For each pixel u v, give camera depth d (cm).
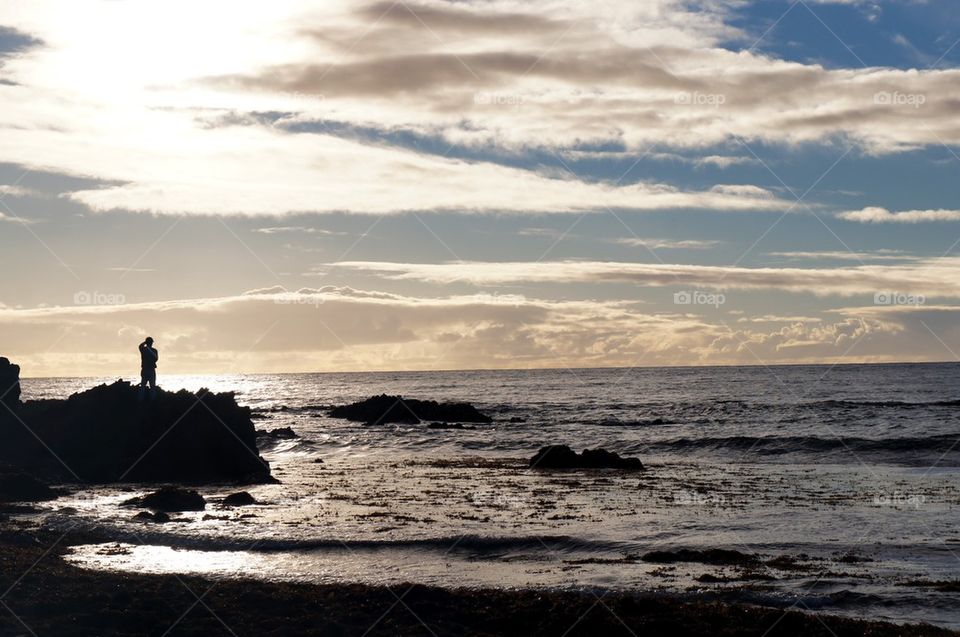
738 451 5591
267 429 7412
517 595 2155
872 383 13700
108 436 4472
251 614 2034
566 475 4500
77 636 1873
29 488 3612
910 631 1928
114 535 2833
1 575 2247
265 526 2981
